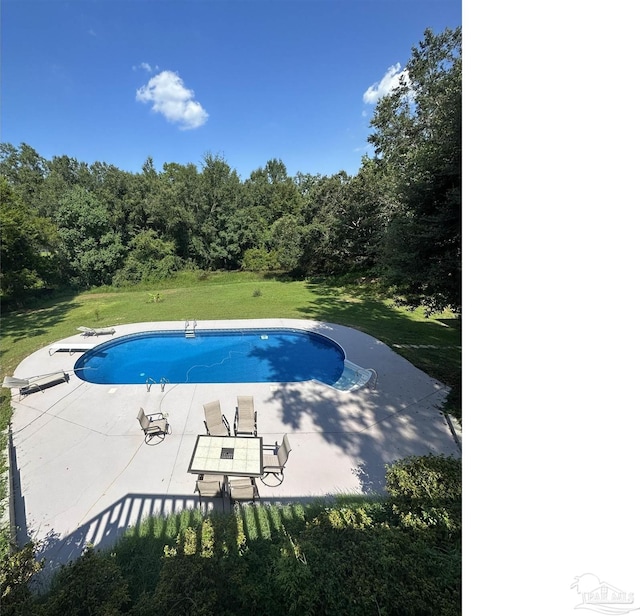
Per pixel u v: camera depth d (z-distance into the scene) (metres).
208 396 8.38
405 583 2.80
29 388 8.66
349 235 25.33
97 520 4.86
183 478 5.69
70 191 26.42
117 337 13.50
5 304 19.25
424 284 8.28
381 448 6.44
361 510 3.94
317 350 13.10
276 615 3.07
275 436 6.80
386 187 20.27
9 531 4.60
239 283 27.55
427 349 11.82
